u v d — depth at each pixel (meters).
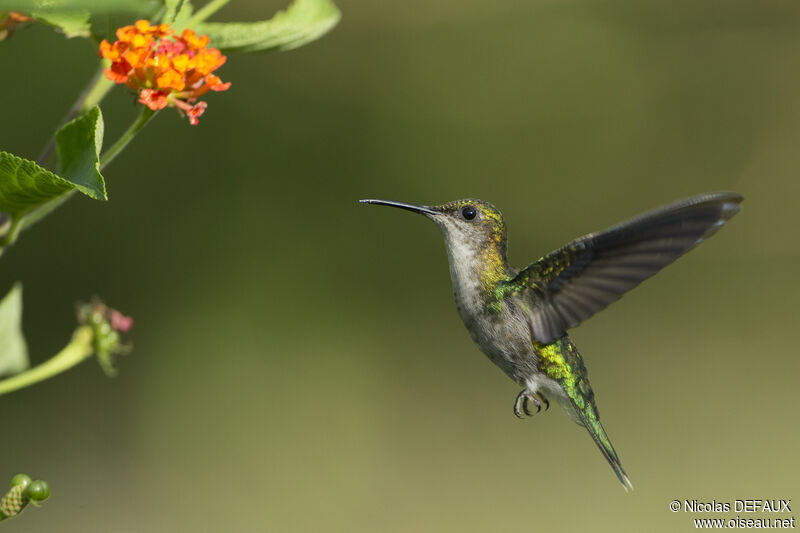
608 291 4.71
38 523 10.67
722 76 14.13
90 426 11.66
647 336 13.98
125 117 12.09
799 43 13.98
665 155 14.20
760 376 13.34
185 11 3.90
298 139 13.45
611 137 14.18
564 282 4.81
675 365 13.62
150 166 12.55
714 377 13.41
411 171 13.94
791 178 14.07
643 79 14.16
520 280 4.90
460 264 4.96
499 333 4.93
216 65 3.36
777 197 14.12
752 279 14.14
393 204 4.96
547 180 14.16
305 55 13.57
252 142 13.21
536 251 14.25
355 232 13.64
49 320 11.78
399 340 13.52
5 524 10.00
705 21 14.07
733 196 4.16
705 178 14.16
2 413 11.24
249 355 12.75
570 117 14.14
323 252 13.46
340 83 13.70
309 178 13.46
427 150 13.98
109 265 12.24
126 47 3.27
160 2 3.58
